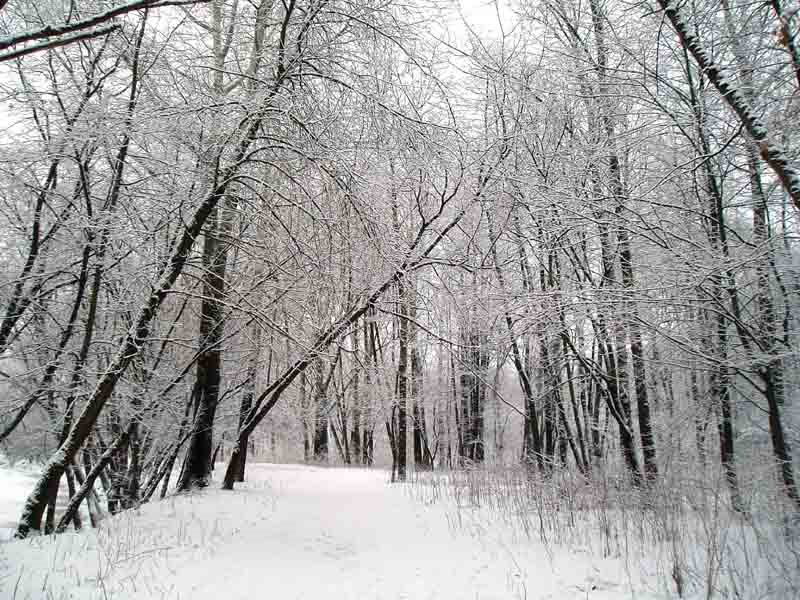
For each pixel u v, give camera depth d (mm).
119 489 13750
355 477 17531
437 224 13172
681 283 8234
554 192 9500
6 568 6211
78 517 12430
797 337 8109
